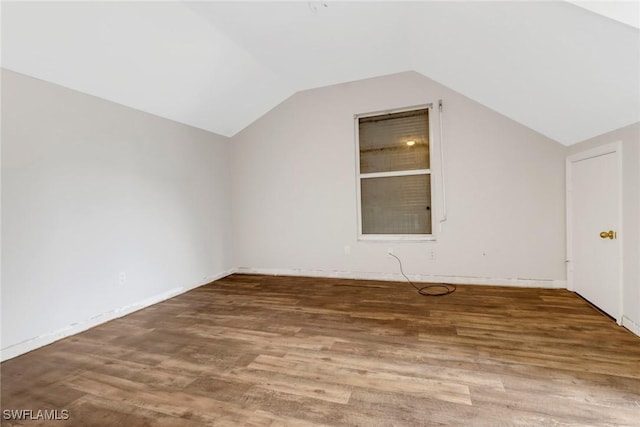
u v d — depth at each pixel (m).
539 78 2.38
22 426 1.43
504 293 3.21
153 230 3.35
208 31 2.72
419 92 3.66
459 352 2.00
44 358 2.12
